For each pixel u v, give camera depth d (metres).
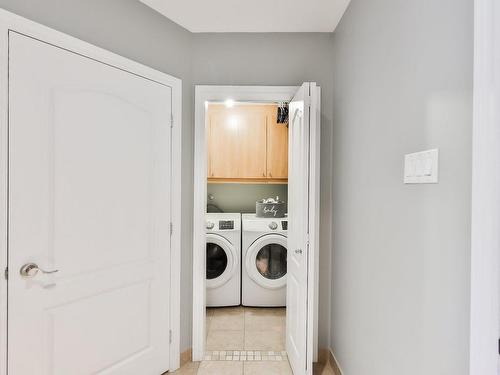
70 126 1.53
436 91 0.99
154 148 1.95
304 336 1.84
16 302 1.36
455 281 0.89
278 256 3.22
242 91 2.21
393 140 1.29
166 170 2.03
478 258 0.77
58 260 1.50
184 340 2.21
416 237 1.11
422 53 1.07
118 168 1.75
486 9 0.75
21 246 1.37
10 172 1.33
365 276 1.58
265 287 3.12
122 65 1.76
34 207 1.41
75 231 1.56
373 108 1.49
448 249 0.93
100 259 1.67
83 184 1.59
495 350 0.75
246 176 3.45
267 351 2.39
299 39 2.21
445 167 0.94
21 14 1.36
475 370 0.78
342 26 1.99
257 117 3.45
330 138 2.21
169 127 2.04
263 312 3.09
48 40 1.44
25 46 1.36
